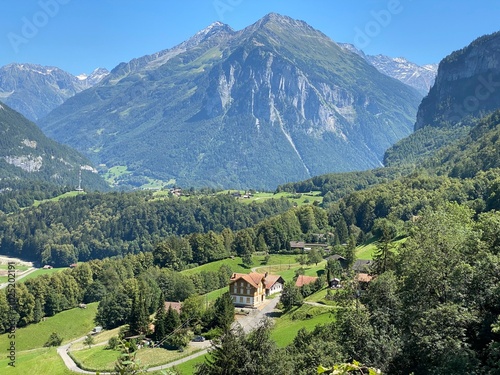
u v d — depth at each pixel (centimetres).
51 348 12006
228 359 4044
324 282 12244
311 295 11444
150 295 13612
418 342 3828
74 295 16362
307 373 4269
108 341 11312
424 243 5144
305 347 5138
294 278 13475
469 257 4831
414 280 4903
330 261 13262
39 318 14712
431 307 4406
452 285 4303
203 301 12406
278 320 10112
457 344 3550
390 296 4803
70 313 15600
